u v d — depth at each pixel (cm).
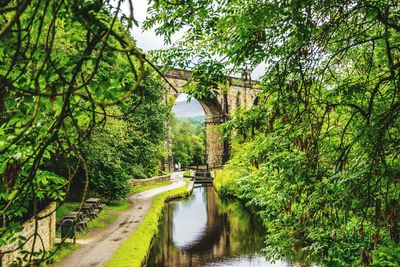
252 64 609
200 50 688
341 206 638
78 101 388
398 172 595
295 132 714
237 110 776
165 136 4081
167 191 4331
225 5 604
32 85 373
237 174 1625
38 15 377
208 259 2072
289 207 862
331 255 973
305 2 505
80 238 2056
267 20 500
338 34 675
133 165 3566
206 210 3550
